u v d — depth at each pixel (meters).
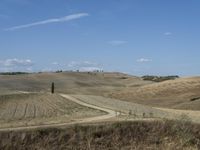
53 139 42.66
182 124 47.47
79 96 132.88
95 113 83.31
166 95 192.50
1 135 42.00
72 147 42.41
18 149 41.06
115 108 96.88
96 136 44.28
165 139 45.25
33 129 43.78
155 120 49.62
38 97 124.56
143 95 198.38
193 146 44.78
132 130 45.81
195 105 153.88
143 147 43.94
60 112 92.19
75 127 44.75
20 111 98.44
